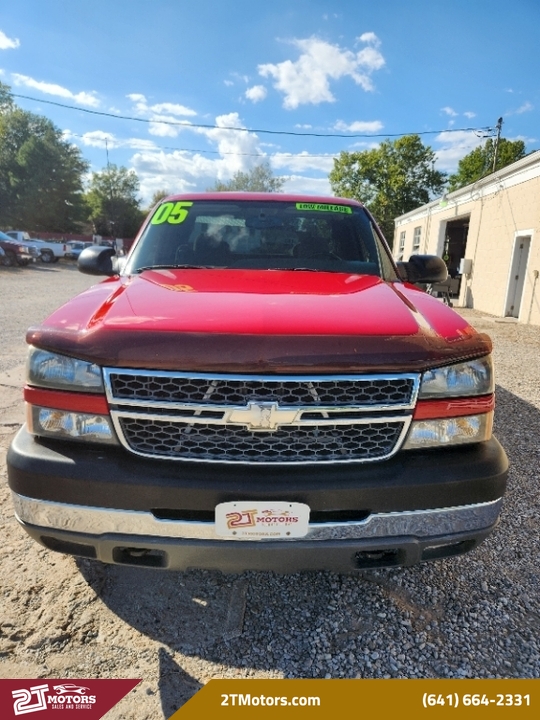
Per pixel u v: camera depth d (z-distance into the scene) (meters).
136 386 1.60
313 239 2.93
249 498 1.58
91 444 1.65
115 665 1.77
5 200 51.06
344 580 2.25
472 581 2.26
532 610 2.09
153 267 2.71
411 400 1.64
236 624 1.97
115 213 68.31
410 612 2.06
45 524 1.68
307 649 1.87
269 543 1.63
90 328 1.68
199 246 2.86
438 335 1.75
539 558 2.45
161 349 1.57
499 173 13.09
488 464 1.71
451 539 1.72
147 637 1.90
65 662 1.78
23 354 6.17
